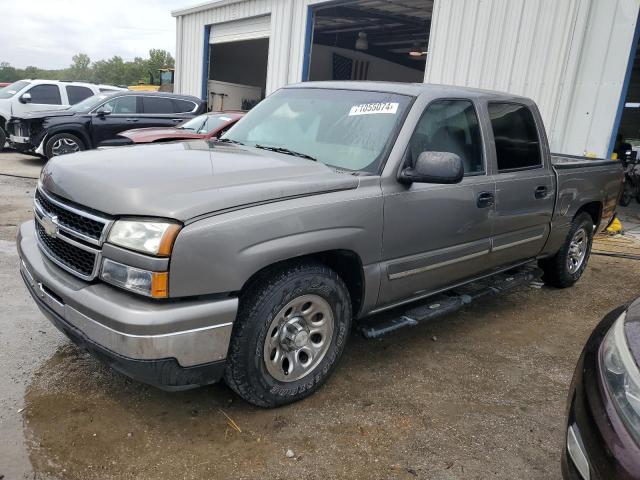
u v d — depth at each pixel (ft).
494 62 28.58
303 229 8.96
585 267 19.81
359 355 12.14
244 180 9.03
